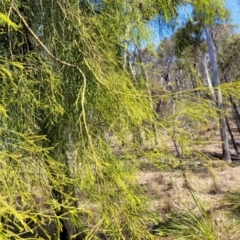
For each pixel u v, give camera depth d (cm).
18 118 279
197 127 332
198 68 1536
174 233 297
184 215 340
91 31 309
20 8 312
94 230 298
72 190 332
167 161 342
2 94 272
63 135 323
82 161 280
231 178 698
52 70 292
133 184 328
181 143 300
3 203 158
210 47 1024
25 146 242
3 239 160
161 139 298
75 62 295
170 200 457
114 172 291
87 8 330
